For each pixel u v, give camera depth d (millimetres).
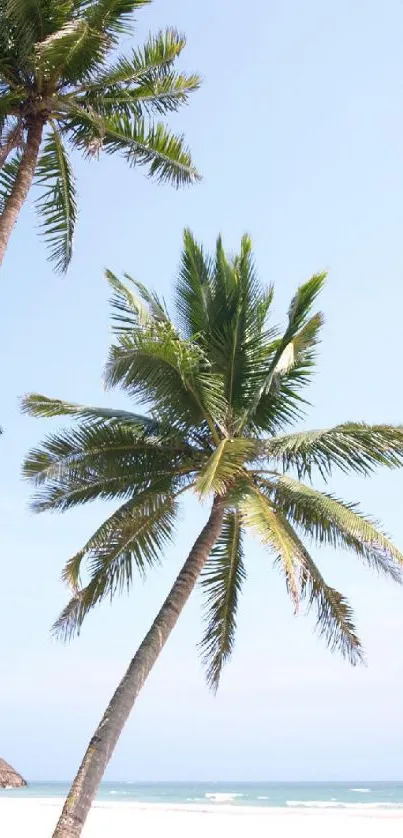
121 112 13188
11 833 23844
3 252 10633
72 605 12695
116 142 13422
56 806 37562
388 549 11180
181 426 13086
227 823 30688
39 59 11164
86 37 11070
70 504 13719
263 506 11008
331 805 59156
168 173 13695
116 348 11258
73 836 9125
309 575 12414
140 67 12836
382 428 12234
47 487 13445
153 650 10922
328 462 13016
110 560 12844
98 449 13180
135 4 12211
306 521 12617
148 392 12352
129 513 12211
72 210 12984
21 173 11328
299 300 13125
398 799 72625
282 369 12742
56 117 12414
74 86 12094
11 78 11656
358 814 39688
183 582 11680
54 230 12906
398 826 29812
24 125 11836
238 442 11242
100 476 13398
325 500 12000
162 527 13156
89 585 12711
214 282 14867
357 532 11320
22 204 11211
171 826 28812
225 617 13820
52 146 12727
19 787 68562
